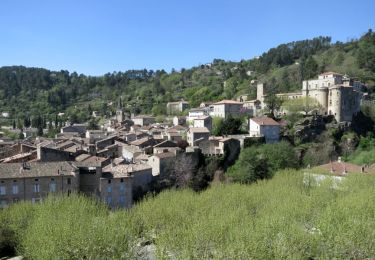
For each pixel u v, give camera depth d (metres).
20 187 80.00
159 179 107.12
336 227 44.34
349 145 138.62
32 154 102.88
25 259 49.47
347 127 148.50
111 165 99.75
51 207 55.53
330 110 157.12
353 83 182.88
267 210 57.31
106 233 42.09
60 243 40.22
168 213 55.06
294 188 72.12
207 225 44.31
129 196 89.94
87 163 91.12
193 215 53.62
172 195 67.62
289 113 158.75
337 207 51.78
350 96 156.00
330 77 174.25
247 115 170.88
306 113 157.38
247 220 49.62
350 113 156.25
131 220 51.47
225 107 174.88
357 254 41.16
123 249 41.66
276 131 135.88
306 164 125.00
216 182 108.56
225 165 122.38
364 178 76.81
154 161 109.31
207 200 63.78
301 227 50.44
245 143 127.38
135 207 63.41
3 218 56.06
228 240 41.69
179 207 58.09
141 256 44.84
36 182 81.44
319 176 86.25
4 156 118.12
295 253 39.94
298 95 178.25
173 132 152.38
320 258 40.97
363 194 60.84
